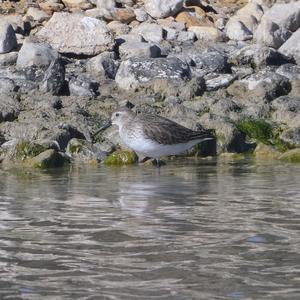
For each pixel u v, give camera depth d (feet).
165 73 65.31
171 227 34.12
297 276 27.66
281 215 36.22
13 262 29.30
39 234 33.09
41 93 62.54
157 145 49.32
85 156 53.11
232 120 58.70
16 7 77.05
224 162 52.44
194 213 36.68
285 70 67.41
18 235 32.96
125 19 76.13
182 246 31.22
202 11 79.20
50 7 76.43
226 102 61.05
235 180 45.42
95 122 57.82
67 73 65.92
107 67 66.90
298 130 56.90
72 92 63.05
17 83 63.46
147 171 49.03
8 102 59.62
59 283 27.04
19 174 47.96
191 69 67.41
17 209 37.78
